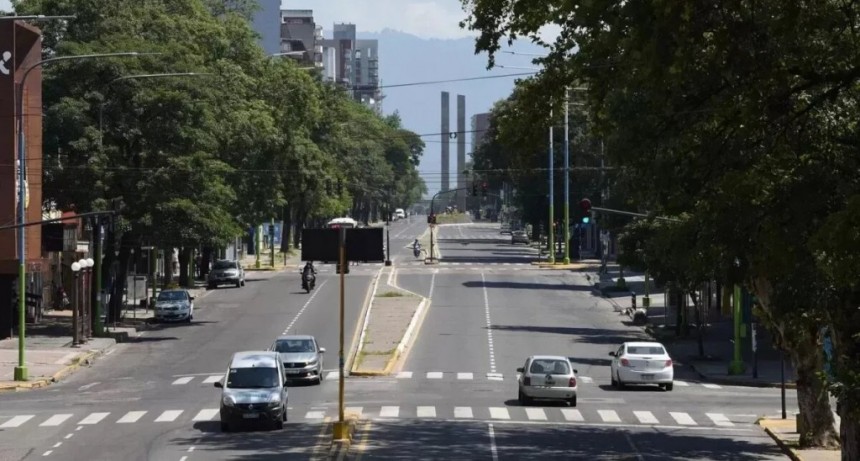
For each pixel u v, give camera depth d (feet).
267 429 156.15
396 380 219.00
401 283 423.23
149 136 286.25
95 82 282.15
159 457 133.28
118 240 300.20
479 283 424.05
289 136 421.18
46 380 216.54
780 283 111.45
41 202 275.59
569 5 105.70
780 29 94.53
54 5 296.92
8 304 279.49
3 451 138.92
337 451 137.18
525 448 143.33
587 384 221.05
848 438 114.62
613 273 467.93
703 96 112.88
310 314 329.93
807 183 99.96
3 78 262.06
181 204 284.20
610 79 125.08
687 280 246.06
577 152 506.48
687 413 183.21
